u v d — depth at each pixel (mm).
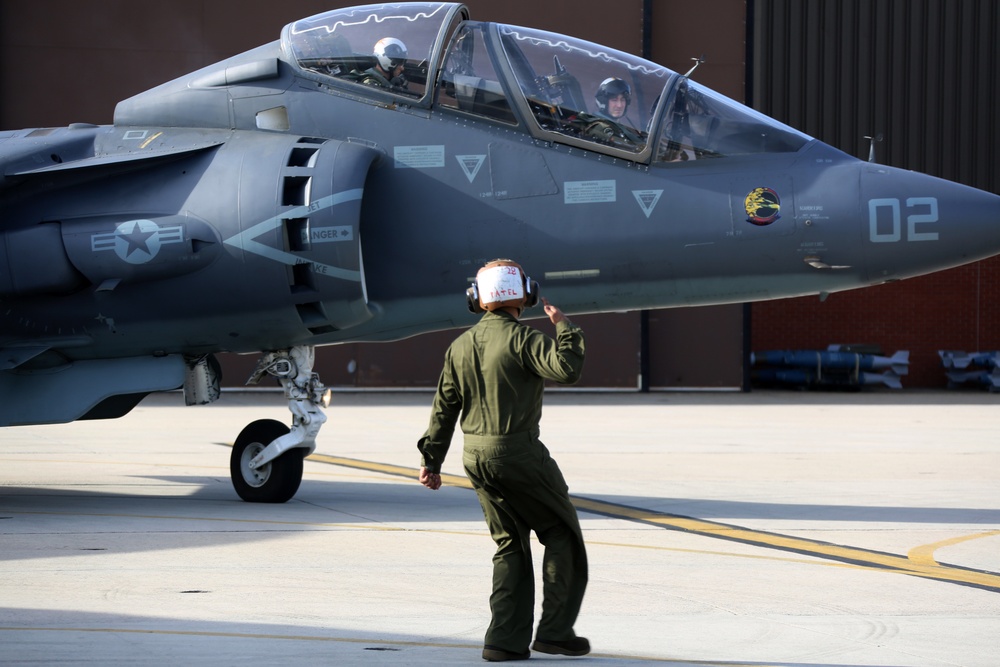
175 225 34625
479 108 35906
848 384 103250
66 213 35781
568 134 35406
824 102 105500
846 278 34188
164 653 18594
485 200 35375
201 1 91938
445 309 36344
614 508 36656
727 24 96875
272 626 20594
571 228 34906
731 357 98562
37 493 39750
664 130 35156
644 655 18906
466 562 26953
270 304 34719
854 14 105312
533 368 18672
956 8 105312
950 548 29797
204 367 38594
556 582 18891
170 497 38719
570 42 36875
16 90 90375
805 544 30172
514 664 18359
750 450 56000
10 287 35469
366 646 19250
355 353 95125
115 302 35656
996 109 105812
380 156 35812
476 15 94875
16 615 21344
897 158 105438
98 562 26609
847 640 19953
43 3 90375
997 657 18891
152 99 38375
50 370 37375
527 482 18641
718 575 25797
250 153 35469
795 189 34125
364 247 35938
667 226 34438
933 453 55094
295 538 30062
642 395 95250
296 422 36719
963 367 105688
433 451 19906
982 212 33406
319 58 37094
